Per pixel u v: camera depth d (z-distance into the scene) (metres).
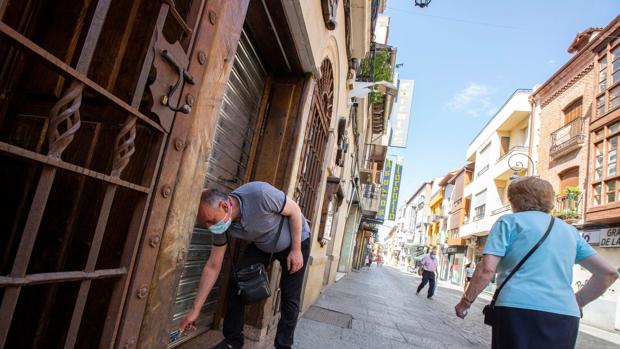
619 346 9.70
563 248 2.09
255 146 3.83
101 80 1.54
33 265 1.49
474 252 29.69
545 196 2.28
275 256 2.93
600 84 15.94
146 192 1.46
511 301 2.02
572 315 1.96
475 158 31.33
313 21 3.50
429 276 13.55
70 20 1.56
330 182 6.82
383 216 36.88
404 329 6.41
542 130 20.53
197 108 1.69
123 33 1.58
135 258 1.47
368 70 10.41
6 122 1.55
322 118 5.04
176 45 1.46
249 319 3.71
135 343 1.52
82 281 1.22
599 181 15.14
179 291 2.94
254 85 3.67
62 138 1.05
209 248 3.45
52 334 1.45
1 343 0.99
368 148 20.16
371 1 7.59
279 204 2.65
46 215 1.53
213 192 2.34
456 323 8.48
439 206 50.41
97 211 1.51
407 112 24.41
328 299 8.16
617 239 13.76
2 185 1.51
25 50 0.92
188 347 3.01
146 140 1.56
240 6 1.97
